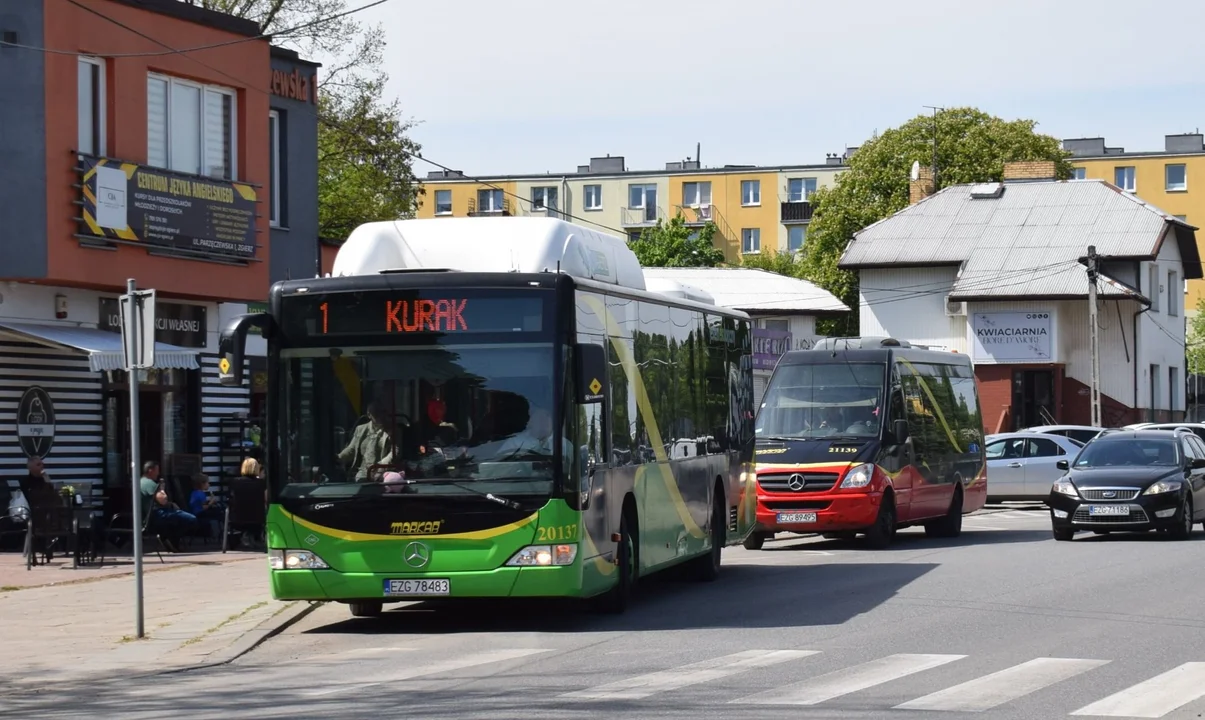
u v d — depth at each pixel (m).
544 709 12.27
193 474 33.03
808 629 17.67
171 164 32.44
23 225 28.47
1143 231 74.19
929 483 32.84
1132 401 72.56
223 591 22.66
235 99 34.22
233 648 16.91
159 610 20.44
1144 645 16.05
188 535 31.31
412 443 17.44
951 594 21.38
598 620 19.02
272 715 12.38
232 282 33.84
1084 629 17.41
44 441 30.23
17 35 28.45
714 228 118.06
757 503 30.38
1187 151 139.75
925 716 11.80
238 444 35.19
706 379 24.19
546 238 18.61
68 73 29.39
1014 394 73.00
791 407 31.39
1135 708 12.16
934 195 80.44
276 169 37.44
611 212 139.75
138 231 30.81
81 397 31.14
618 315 19.58
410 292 17.61
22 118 28.47
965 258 74.81
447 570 17.25
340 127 61.62
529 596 17.33
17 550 29.41
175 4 32.25
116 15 30.66
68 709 13.15
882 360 31.67
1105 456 33.66
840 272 93.81
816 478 30.12
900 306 76.81
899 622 18.19
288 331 17.75
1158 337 76.81
